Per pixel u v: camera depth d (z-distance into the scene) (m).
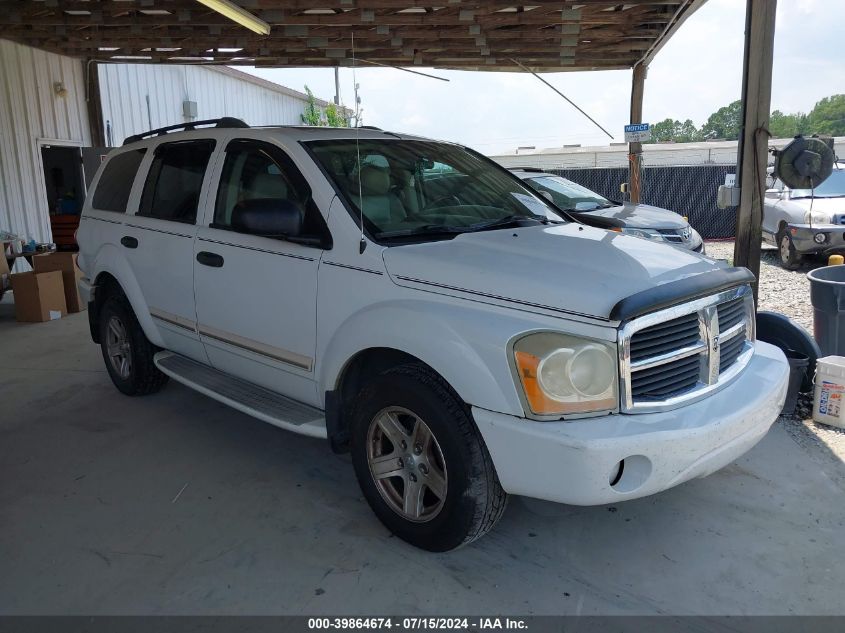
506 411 2.70
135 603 2.84
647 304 2.63
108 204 5.24
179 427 4.71
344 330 3.26
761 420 3.00
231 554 3.19
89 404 5.19
